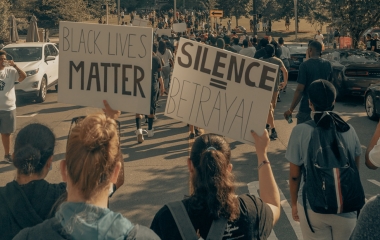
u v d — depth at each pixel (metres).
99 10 52.59
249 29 65.06
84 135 1.95
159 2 94.88
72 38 3.75
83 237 1.85
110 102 3.78
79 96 3.80
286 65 17.30
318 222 3.64
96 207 1.90
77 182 1.93
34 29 27.31
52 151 2.87
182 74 3.17
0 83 8.25
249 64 3.07
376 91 12.05
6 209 2.72
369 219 2.05
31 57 15.73
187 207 2.52
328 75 6.75
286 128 11.41
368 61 15.38
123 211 6.41
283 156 9.05
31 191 2.76
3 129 8.41
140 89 3.72
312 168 3.55
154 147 9.64
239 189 7.18
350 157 3.59
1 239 2.71
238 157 8.98
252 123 3.09
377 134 3.52
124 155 9.09
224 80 3.11
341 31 24.03
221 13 36.69
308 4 54.59
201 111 3.16
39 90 14.96
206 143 2.59
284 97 16.17
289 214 6.20
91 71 3.76
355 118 12.72
